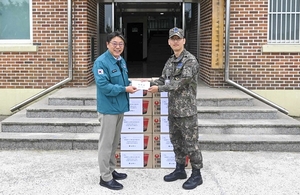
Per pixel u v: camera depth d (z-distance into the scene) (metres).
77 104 7.57
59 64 8.98
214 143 6.38
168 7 12.15
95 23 10.15
